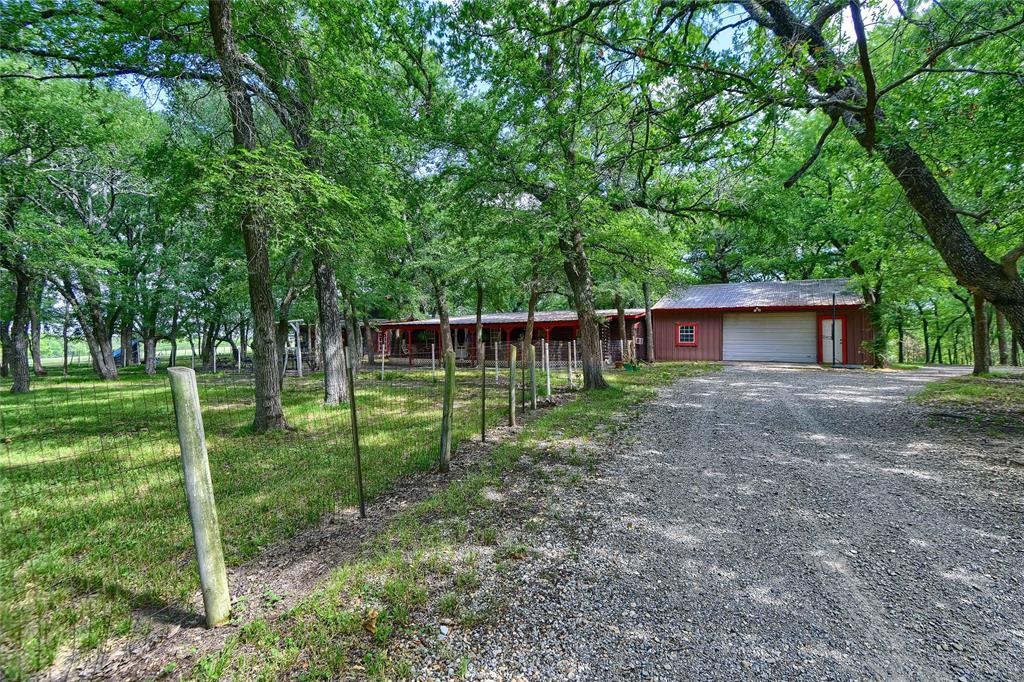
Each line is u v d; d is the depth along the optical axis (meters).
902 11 4.46
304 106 8.59
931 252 11.22
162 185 7.97
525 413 8.32
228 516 3.67
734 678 1.87
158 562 2.98
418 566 2.81
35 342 24.41
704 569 2.75
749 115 4.63
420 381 15.18
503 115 7.94
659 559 2.88
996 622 2.20
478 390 12.12
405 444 5.96
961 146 6.61
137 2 6.73
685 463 4.91
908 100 5.82
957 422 6.33
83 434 7.16
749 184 8.64
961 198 8.04
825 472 4.51
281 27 7.67
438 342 29.17
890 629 2.17
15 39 6.98
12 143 11.66
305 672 1.94
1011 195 6.69
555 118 7.18
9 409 10.05
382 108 9.20
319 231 7.36
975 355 12.55
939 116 5.81
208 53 7.18
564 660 1.99
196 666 2.00
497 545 3.09
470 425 7.23
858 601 2.40
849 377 12.95
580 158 7.90
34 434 7.19
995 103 6.11
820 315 18.89
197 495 2.27
